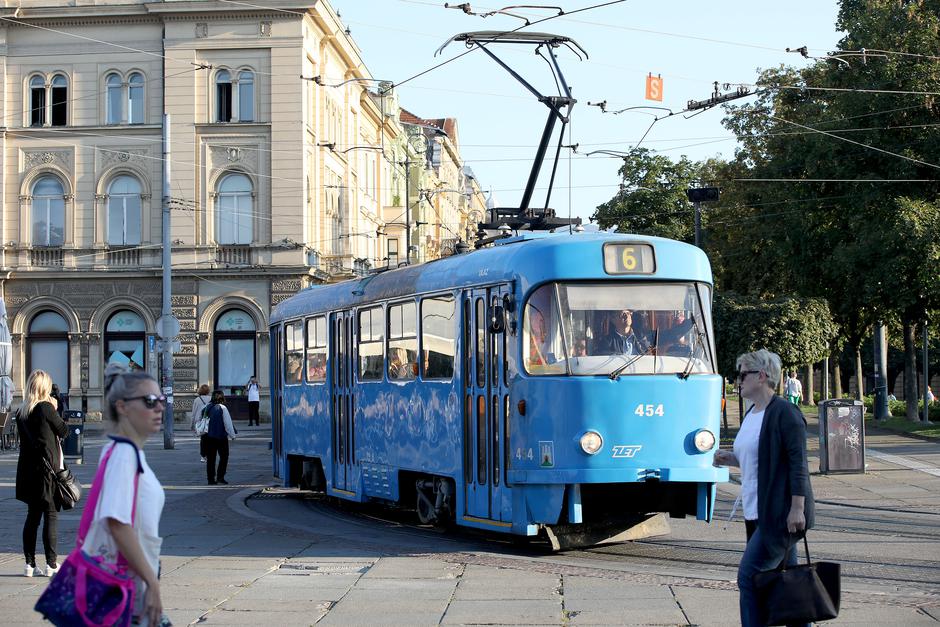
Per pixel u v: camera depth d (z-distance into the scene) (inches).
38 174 1936.5
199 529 628.4
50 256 1926.7
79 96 1927.9
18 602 406.3
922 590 417.7
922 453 1100.5
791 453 292.0
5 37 1932.8
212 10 1892.2
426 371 610.2
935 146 1358.3
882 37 1380.4
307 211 1935.3
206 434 951.0
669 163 2215.8
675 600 393.7
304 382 813.9
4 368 1379.2
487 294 546.3
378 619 372.5
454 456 572.4
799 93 1590.8
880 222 1379.2
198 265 1903.3
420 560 500.7
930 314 1510.8
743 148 1680.6
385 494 660.1
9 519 678.5
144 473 213.9
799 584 279.3
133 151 1924.2
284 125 1904.5
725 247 1793.8
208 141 1911.9
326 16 1996.8
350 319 725.3
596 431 500.1
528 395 509.0
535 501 509.7
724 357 1290.6
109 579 206.4
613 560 508.1
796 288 1633.9
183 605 398.3
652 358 516.4
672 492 538.3
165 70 1908.2
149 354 1919.3
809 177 1454.2
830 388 3725.4
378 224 2714.1
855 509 701.9
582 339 510.6
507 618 370.9
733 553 528.7
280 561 501.4
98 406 1914.4
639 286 522.9
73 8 1905.8
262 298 1910.7
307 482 816.9
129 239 1932.8
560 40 804.0
